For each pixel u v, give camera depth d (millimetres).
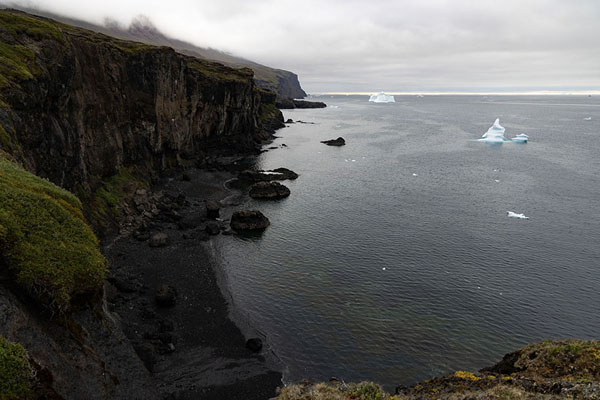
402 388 25031
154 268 47031
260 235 59344
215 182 89125
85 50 61812
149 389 26750
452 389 22047
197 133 104688
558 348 23500
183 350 33344
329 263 50469
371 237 59188
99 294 28062
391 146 147125
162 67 80500
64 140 50000
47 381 18703
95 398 21406
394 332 36938
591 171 106500
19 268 22031
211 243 55844
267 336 36031
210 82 105688
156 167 83375
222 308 39906
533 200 79438
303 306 40750
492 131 163875
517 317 39781
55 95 49406
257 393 29391
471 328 37844
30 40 48594
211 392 29062
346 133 182750
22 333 19328
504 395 17719
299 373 31734
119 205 60812
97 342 25359
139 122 76562
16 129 38875
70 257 24875
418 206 74812
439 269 49375
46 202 27406
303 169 106312
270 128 183125
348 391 19469
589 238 59906
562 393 17969
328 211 71250
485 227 64000
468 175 101562
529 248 56062
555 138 171375
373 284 45406
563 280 47188
